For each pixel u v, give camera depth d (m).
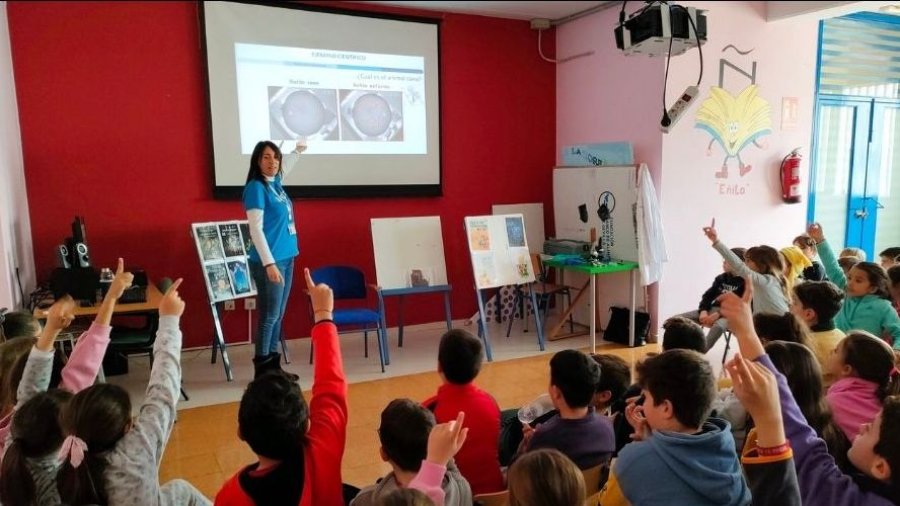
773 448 1.15
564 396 1.82
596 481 1.80
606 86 5.63
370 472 2.99
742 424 1.90
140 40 4.56
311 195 5.16
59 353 2.26
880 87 6.40
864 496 1.30
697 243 5.43
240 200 4.96
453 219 5.85
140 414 1.69
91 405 1.50
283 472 1.45
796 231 5.97
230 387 4.19
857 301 3.13
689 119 5.25
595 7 5.59
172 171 4.73
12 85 4.12
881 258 4.11
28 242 4.25
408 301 5.76
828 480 1.34
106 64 4.48
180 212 4.79
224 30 4.75
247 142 4.91
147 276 4.60
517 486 1.22
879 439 1.27
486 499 1.86
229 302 5.00
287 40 4.97
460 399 2.07
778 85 5.68
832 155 6.26
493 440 2.05
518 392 4.09
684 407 1.35
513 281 5.18
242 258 4.66
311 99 5.10
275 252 4.00
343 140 5.25
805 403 1.72
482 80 5.84
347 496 2.03
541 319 6.14
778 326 2.41
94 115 4.47
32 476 1.52
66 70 4.37
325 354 1.81
